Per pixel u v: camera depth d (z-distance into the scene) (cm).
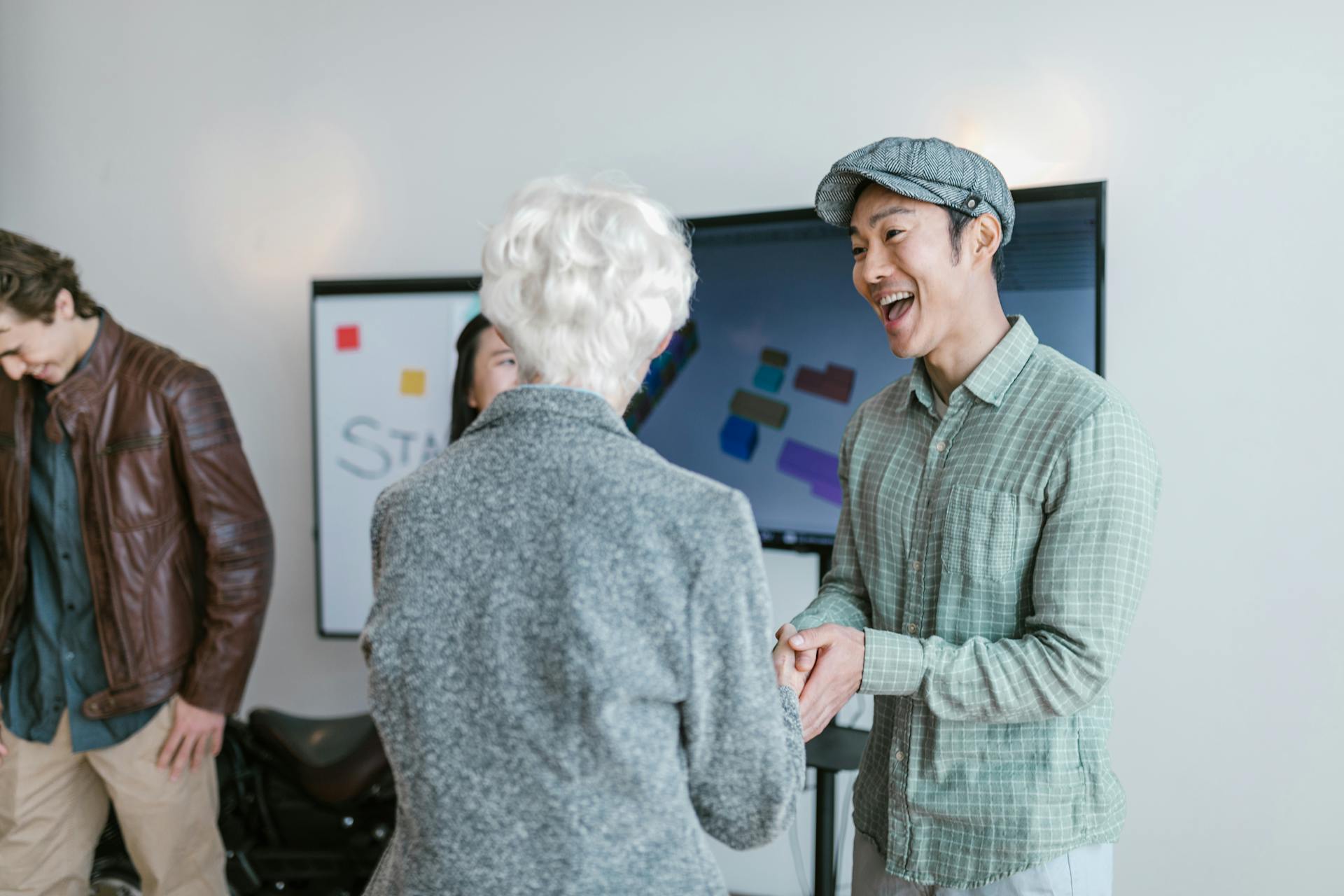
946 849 137
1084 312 211
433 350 285
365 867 248
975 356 139
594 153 281
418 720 94
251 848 251
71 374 204
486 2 289
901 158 132
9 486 207
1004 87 245
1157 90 234
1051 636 125
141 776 211
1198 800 238
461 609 93
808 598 272
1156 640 240
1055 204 212
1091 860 135
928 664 128
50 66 331
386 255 303
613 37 278
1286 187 226
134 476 206
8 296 188
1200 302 233
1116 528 124
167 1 320
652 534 91
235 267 318
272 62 311
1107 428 126
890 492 146
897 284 136
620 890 90
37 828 213
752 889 281
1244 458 231
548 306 97
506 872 91
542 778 91
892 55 254
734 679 91
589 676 88
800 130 262
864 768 151
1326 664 228
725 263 252
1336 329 224
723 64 268
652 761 90
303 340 312
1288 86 225
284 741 249
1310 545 228
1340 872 228
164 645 209
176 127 321
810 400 244
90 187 329
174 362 213
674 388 260
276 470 317
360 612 296
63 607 211
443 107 295
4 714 212
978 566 134
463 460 98
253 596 216
